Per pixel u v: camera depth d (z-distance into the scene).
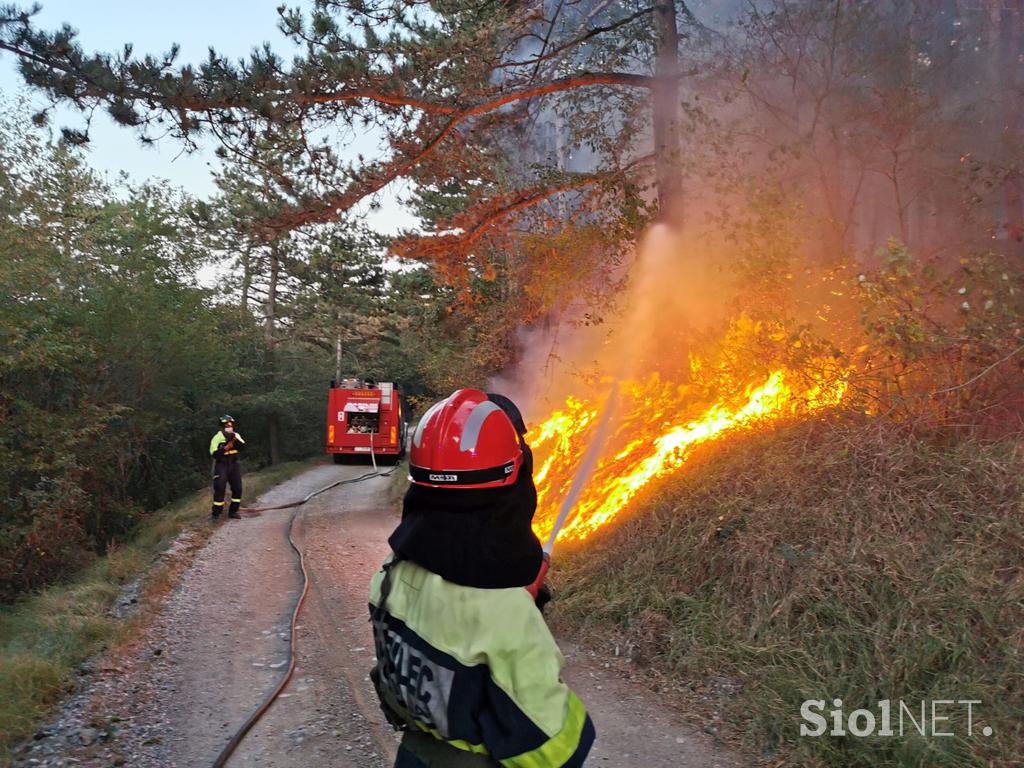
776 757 4.02
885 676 4.21
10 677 5.30
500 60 10.00
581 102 11.21
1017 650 3.99
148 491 25.48
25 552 13.29
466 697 1.67
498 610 1.69
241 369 32.03
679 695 4.80
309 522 13.02
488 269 11.38
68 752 4.43
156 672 5.83
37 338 15.32
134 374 22.48
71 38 7.16
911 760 3.66
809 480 5.91
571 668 5.37
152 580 8.77
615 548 6.72
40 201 15.72
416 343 19.06
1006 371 5.71
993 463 5.11
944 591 4.46
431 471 1.76
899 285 6.14
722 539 5.88
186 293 24.05
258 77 7.71
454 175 10.74
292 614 7.34
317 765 4.25
